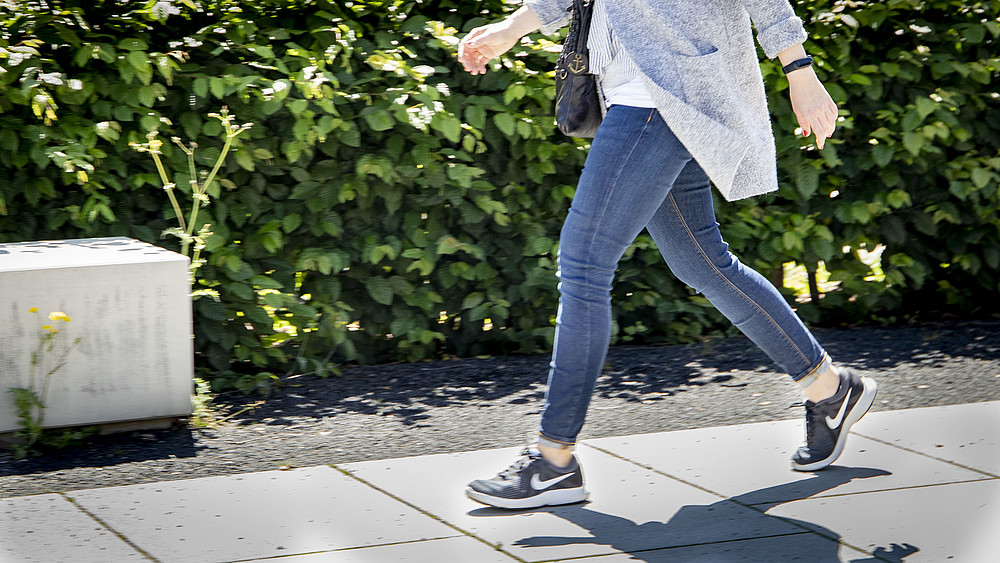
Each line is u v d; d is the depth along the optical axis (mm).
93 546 2656
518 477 2924
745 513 2869
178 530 2760
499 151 4609
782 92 4883
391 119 4301
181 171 4246
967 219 5141
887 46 5027
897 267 5180
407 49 4453
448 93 4348
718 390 4105
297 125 4250
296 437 3588
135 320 3562
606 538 2713
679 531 2754
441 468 3250
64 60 4195
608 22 2838
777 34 2822
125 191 4266
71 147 4023
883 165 4906
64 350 3488
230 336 4309
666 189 2891
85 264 3488
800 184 4867
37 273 3424
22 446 3428
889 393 4008
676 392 4090
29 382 3467
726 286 3111
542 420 2965
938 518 2809
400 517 2857
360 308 4605
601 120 3000
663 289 4855
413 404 3988
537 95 4547
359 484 3109
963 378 4184
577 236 2898
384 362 4695
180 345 3633
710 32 2832
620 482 3123
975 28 4957
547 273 4652
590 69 2924
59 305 3463
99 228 4223
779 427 3617
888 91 5031
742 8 2943
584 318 2916
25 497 3004
